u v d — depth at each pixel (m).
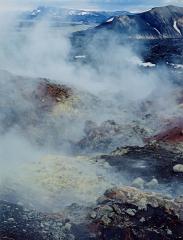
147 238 26.47
